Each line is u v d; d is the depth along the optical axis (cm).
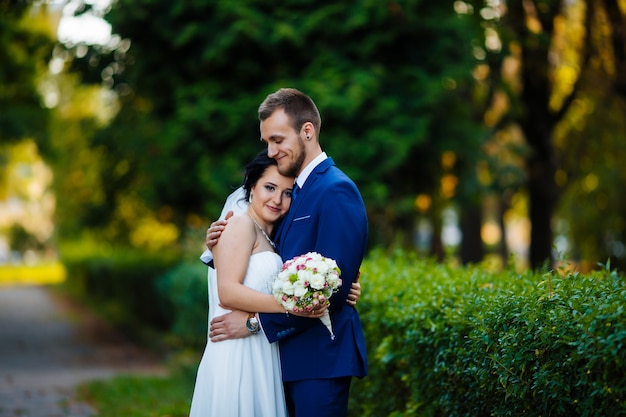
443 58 1027
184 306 976
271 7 980
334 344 349
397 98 994
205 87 1009
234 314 344
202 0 965
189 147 1007
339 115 932
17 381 927
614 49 1199
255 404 342
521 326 321
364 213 347
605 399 284
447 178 1227
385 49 1026
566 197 1789
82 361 1184
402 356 436
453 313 379
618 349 271
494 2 1098
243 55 992
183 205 1141
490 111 1492
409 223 1392
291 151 346
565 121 1484
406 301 441
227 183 961
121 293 1888
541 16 1159
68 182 1989
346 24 961
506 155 1366
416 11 991
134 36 1035
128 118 1238
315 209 342
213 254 354
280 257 354
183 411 678
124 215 1605
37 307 2258
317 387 347
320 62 970
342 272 337
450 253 610
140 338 1434
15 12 1163
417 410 425
